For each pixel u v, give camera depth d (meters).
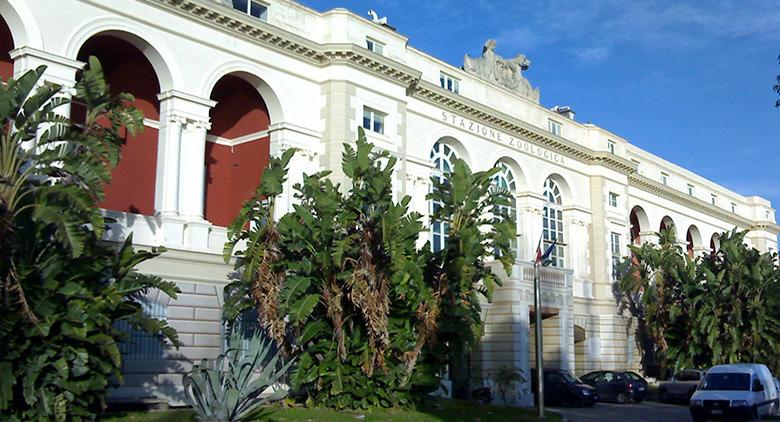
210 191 30.30
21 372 16.92
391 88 32.12
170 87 25.67
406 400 24.56
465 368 34.38
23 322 16.98
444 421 22.72
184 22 26.11
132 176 27.38
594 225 45.34
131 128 19.91
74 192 17.45
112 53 26.84
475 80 38.56
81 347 17.86
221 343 25.75
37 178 21.17
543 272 36.34
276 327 22.84
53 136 18.59
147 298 24.03
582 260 44.03
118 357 18.16
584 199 45.22
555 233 43.25
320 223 23.30
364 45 31.44
